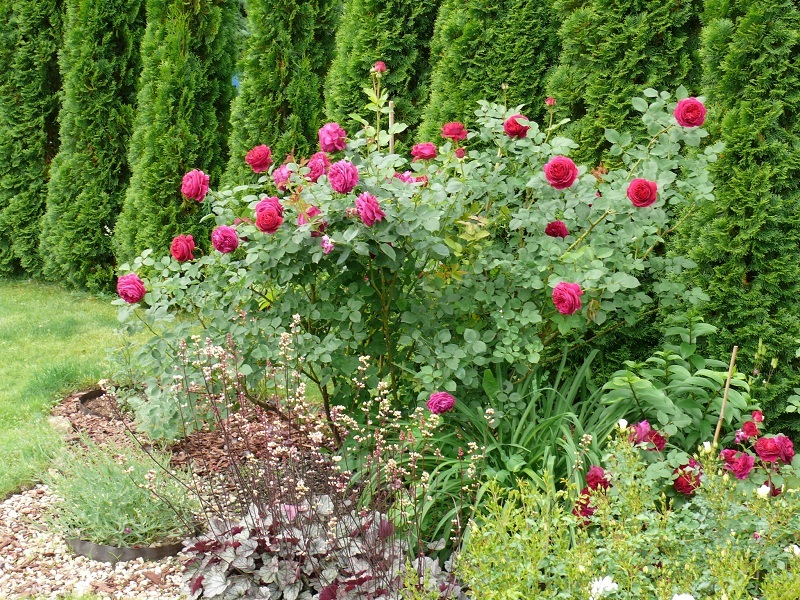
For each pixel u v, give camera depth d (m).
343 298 3.92
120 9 7.55
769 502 2.68
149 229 7.02
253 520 3.17
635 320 3.79
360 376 3.96
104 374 5.63
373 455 3.52
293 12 6.25
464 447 3.55
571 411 3.64
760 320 3.71
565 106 4.50
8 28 8.37
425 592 2.70
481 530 2.70
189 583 3.10
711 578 2.35
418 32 5.56
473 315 3.85
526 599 2.35
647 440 3.16
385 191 3.42
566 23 4.36
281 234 3.56
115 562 3.46
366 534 3.10
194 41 7.06
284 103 6.45
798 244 3.65
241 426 3.65
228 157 7.59
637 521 2.57
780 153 3.57
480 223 3.63
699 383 3.46
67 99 7.67
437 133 5.06
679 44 4.08
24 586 3.28
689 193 3.78
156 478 3.84
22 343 6.61
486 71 4.89
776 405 3.73
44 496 4.05
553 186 3.33
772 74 3.58
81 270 7.92
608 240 3.51
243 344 3.79
